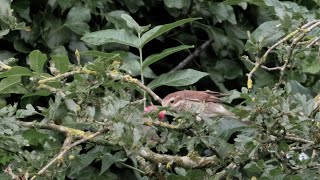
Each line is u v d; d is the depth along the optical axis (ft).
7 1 33.06
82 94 25.41
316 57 31.65
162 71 42.01
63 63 26.32
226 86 42.47
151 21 41.73
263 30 30.25
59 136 28.94
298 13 29.37
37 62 26.02
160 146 25.67
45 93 26.86
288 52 26.25
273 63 41.22
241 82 42.32
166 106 25.17
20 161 24.72
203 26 42.11
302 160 25.61
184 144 26.04
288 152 25.25
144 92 27.58
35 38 37.01
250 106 24.08
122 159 26.12
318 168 25.55
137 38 28.99
